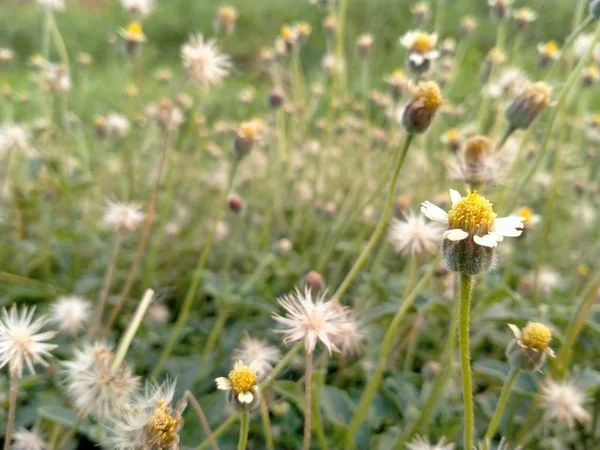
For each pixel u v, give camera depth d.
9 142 0.20
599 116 0.25
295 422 0.15
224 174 0.25
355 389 0.16
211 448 0.13
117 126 0.24
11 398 0.10
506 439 0.14
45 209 0.22
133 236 0.22
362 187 0.22
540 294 0.19
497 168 0.13
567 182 0.26
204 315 0.21
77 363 0.11
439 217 0.09
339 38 0.23
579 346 0.16
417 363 0.18
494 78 0.23
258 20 0.61
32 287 0.19
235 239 0.22
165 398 0.10
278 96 0.22
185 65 0.16
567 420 0.13
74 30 0.58
